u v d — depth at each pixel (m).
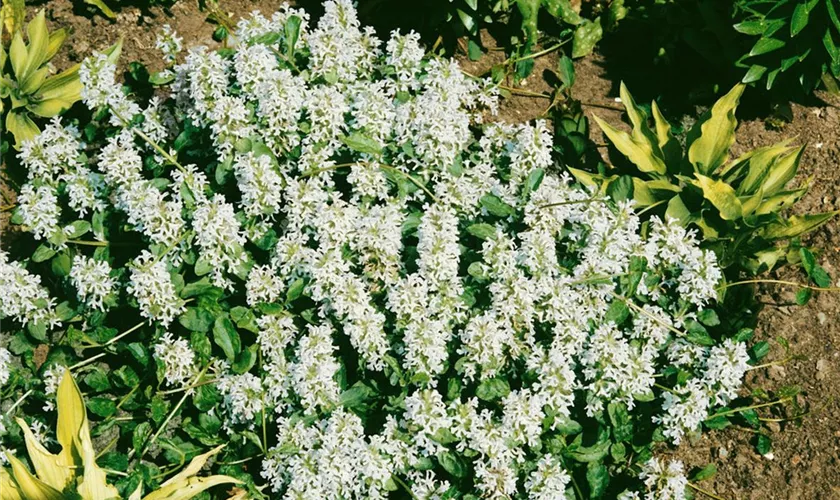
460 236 0.90
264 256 0.88
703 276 0.84
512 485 0.75
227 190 0.90
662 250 0.86
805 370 0.92
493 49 1.14
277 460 0.79
